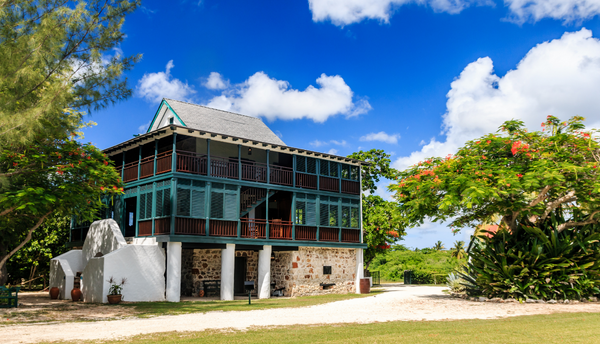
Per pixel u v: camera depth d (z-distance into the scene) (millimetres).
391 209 26703
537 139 14289
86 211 14891
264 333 8172
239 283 20844
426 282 35281
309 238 20500
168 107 21297
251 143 18922
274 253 21203
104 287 15125
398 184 15430
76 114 11539
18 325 9516
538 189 13594
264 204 21656
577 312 10922
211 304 14953
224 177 18141
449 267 38250
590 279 13250
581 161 13297
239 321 10195
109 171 14953
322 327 9023
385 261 46188
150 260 16469
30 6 10156
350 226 22406
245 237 18328
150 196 17781
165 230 16500
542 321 9352
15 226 15188
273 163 22125
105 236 18031
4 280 17578
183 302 15773
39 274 24562
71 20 10414
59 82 10141
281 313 11977
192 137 19422
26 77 9539
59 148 13297
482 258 14344
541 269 13320
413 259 43812
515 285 13641
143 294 16125
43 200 11602
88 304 14555
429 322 9609
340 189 22250
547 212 14117
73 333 8258
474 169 13297
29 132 9438
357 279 22250
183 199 16766
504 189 12719
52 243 22984
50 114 9953
